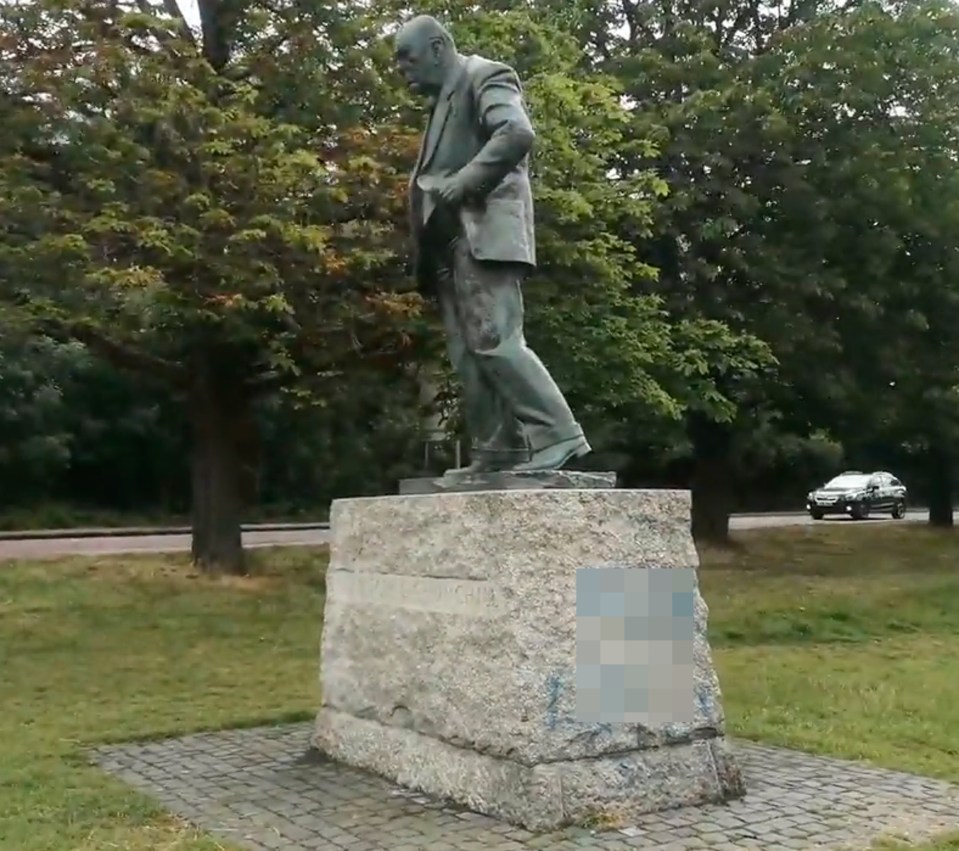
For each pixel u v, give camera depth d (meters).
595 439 20.45
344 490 34.28
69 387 30.33
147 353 15.81
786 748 6.93
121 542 24.52
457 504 5.68
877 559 20.08
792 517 35.69
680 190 17.30
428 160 6.18
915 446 25.75
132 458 32.06
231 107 12.55
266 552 18.48
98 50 12.57
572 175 13.91
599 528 5.51
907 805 5.59
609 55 18.97
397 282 13.38
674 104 17.72
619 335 14.88
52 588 14.30
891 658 10.73
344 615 6.63
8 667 9.82
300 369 14.85
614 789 5.36
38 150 13.32
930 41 18.36
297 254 12.35
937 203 18.23
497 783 5.36
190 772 6.37
